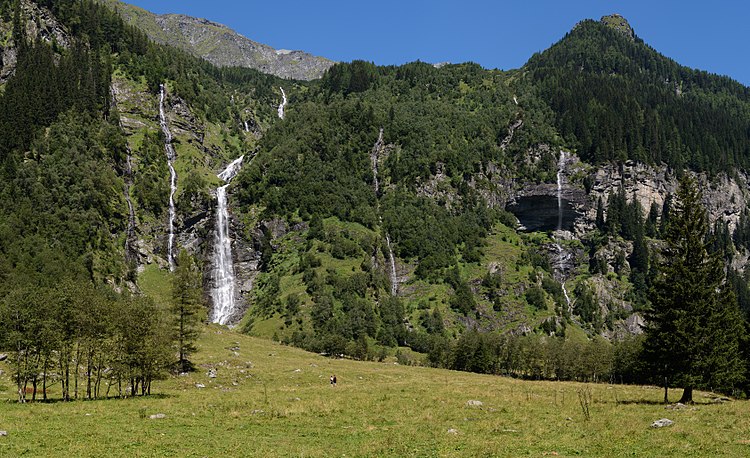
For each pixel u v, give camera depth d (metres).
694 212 58.72
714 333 54.00
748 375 76.75
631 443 30.81
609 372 149.00
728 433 33.28
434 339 196.50
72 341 55.44
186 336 84.69
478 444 30.61
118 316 58.44
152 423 37.59
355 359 157.88
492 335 180.12
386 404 48.06
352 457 28.23
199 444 30.98
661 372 56.28
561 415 41.75
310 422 38.59
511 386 79.56
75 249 192.75
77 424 36.97
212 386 76.06
